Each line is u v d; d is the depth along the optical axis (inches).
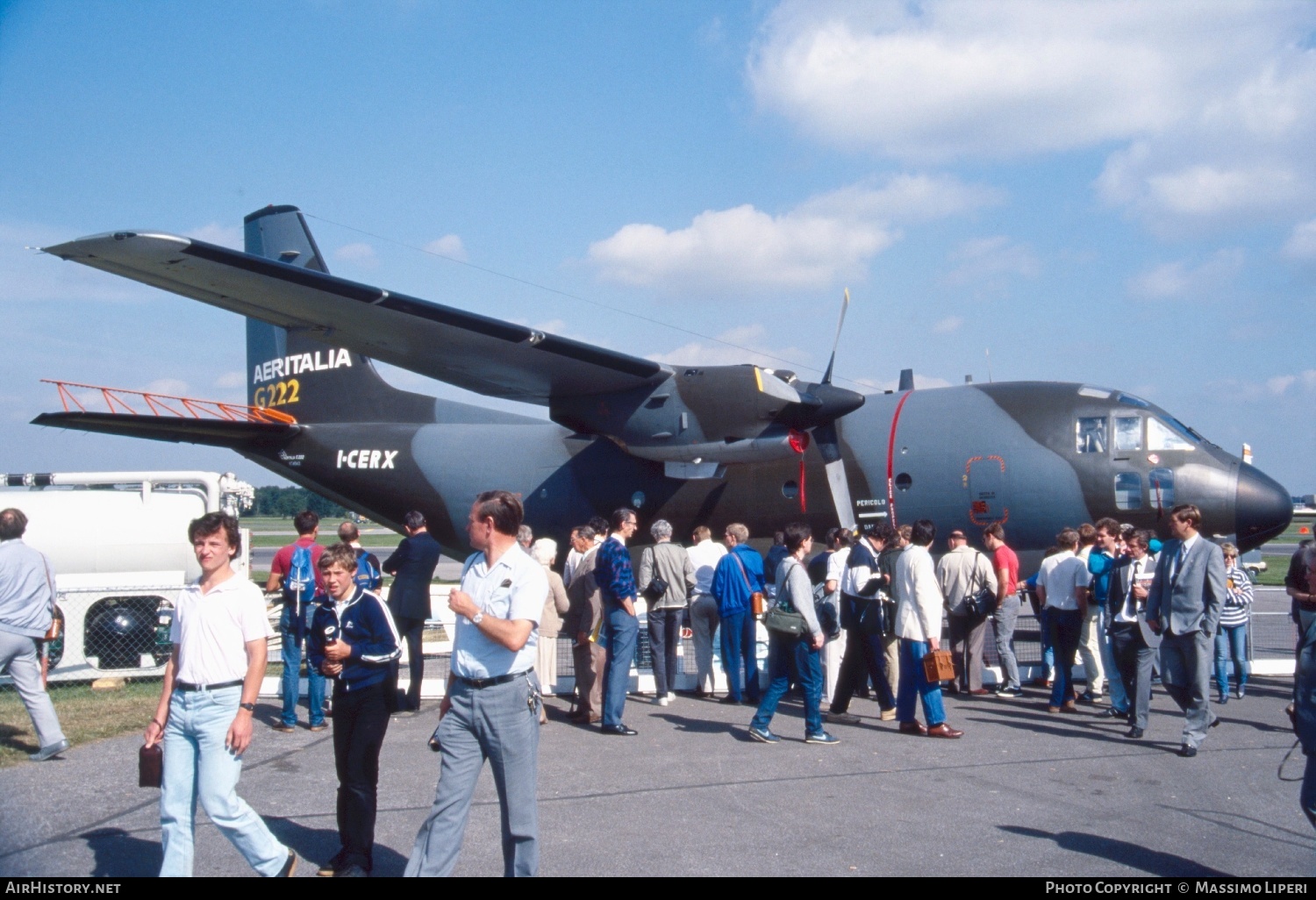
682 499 606.5
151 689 418.3
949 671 323.0
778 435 547.5
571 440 658.2
